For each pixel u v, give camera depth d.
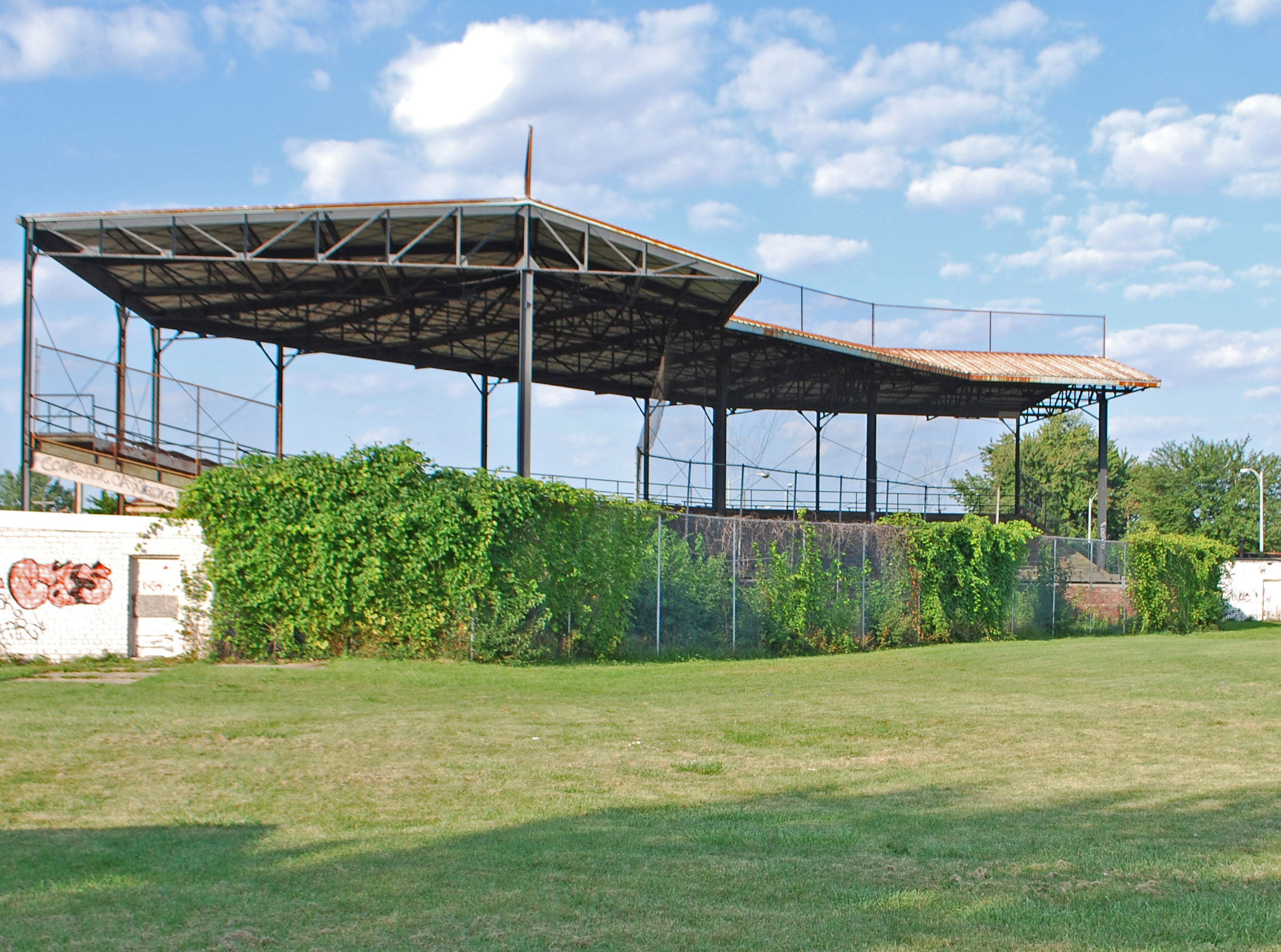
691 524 19.88
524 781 7.91
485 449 37.72
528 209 22.34
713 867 5.51
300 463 17.19
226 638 17.09
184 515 17.34
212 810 6.81
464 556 16.89
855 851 5.90
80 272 24.20
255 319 30.22
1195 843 6.15
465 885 5.12
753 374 38.38
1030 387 41.22
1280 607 41.47
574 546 17.78
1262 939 4.40
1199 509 71.50
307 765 8.36
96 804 6.92
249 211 21.98
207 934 4.36
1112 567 31.22
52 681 14.73
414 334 31.42
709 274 24.48
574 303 29.00
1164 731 10.88
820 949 4.26
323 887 5.06
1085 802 7.33
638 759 8.95
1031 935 4.43
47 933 4.34
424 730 10.30
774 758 9.12
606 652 18.11
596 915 4.67
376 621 16.94
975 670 17.83
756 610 20.83
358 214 22.19
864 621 22.84
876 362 35.53
